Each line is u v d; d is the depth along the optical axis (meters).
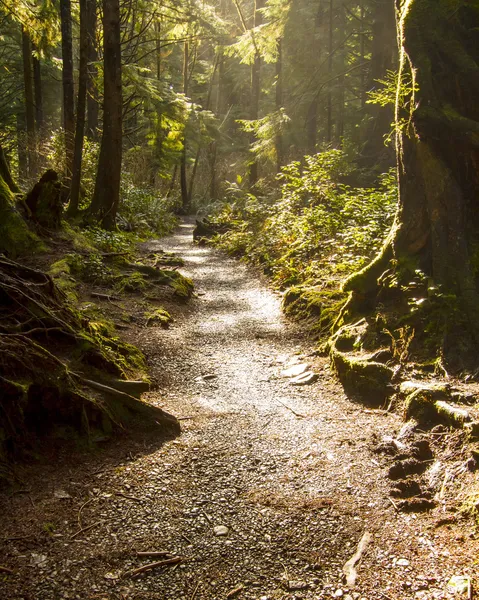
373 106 17.12
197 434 4.35
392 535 3.06
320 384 5.31
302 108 21.91
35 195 9.18
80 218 12.03
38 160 15.78
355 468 3.79
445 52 5.21
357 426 4.40
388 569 2.79
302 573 2.80
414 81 5.24
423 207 5.47
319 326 6.66
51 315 4.70
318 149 20.20
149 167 25.27
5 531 3.07
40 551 2.93
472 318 4.82
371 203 9.02
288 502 3.43
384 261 5.86
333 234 9.59
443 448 3.77
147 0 15.62
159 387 5.25
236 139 34.72
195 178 35.88
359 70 25.78
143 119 27.39
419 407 4.20
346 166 12.30
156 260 11.04
